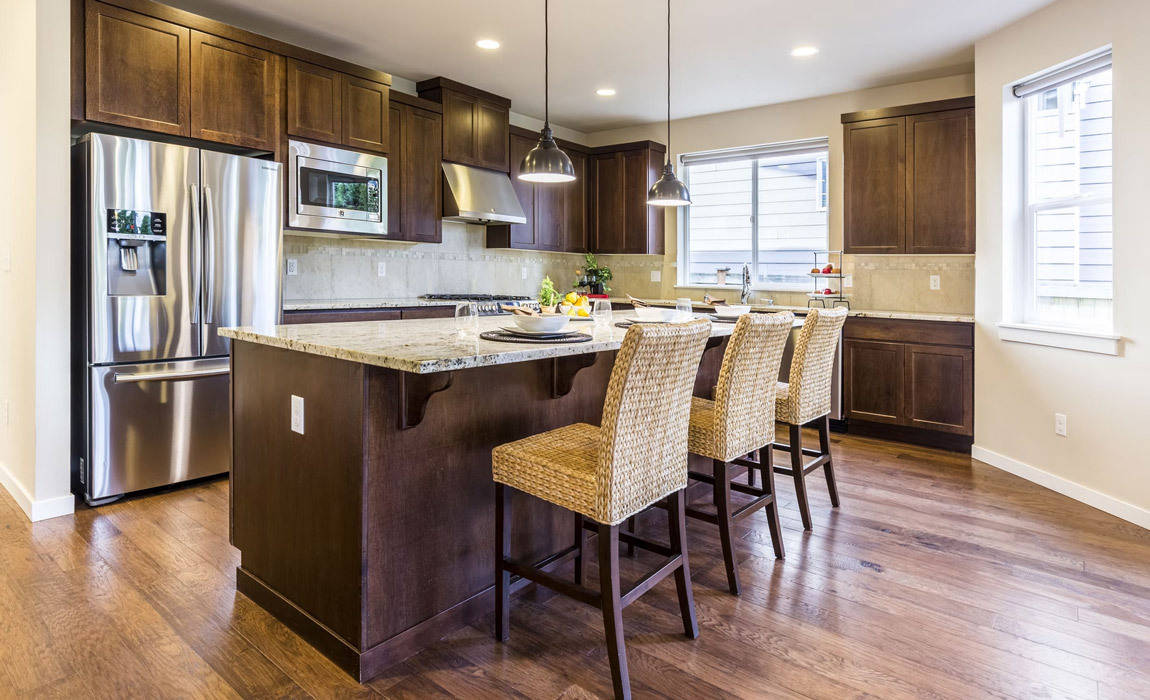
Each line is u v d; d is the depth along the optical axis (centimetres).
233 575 235
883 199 455
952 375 418
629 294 654
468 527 207
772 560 255
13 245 308
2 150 321
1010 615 212
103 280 293
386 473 181
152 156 303
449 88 484
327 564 187
